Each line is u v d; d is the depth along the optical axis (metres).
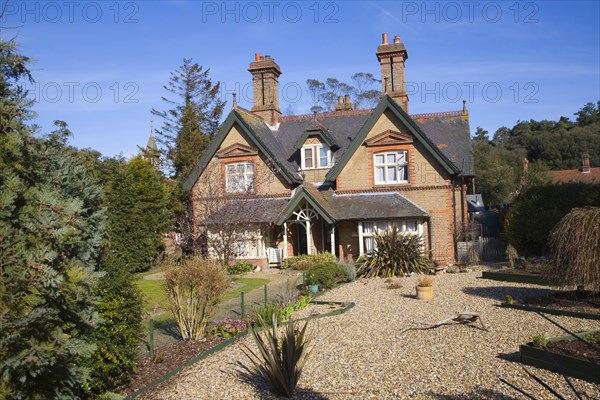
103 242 8.16
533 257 22.50
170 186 37.00
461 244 24.55
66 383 6.05
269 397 7.67
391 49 28.41
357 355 9.55
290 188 26.64
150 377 8.94
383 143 25.47
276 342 7.83
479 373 8.05
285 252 24.83
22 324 5.11
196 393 8.03
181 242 26.64
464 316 11.02
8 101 5.68
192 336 11.34
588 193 22.81
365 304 14.73
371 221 25.05
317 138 27.53
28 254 5.23
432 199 24.98
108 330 7.84
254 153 26.91
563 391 7.03
